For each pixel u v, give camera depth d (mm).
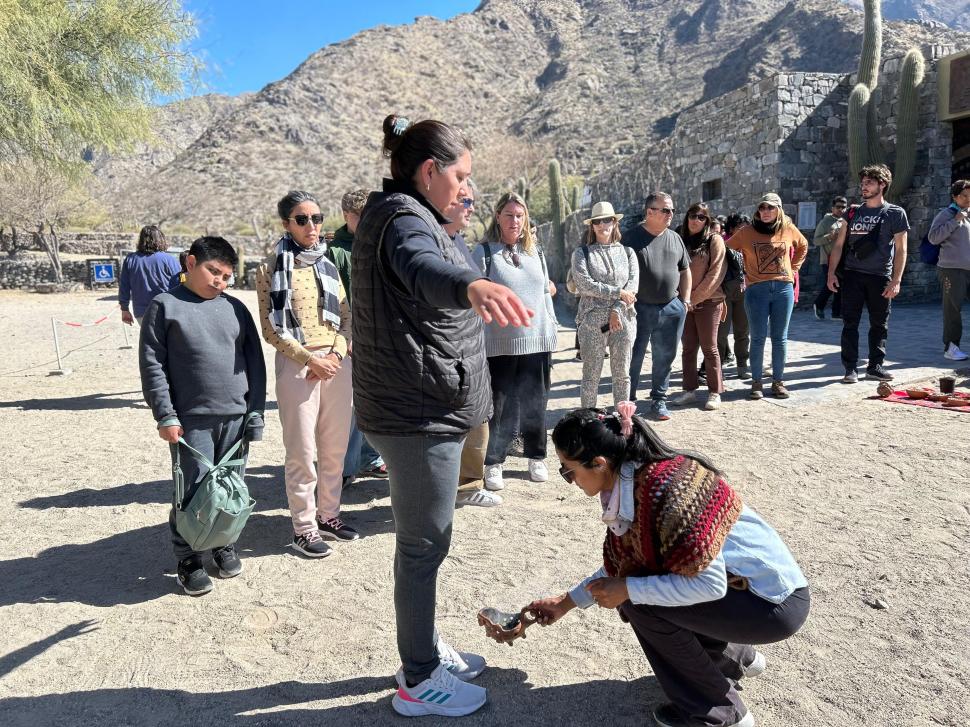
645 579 2289
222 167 92500
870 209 7191
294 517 4102
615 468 2320
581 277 5875
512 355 4871
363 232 2385
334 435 4199
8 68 8797
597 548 4074
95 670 3004
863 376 7734
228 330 3688
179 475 3514
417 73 122750
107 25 9992
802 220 16844
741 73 88688
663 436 6102
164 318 3553
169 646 3186
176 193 67812
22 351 13164
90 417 7711
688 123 20344
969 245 7930
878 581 3555
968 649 2973
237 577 3857
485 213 53219
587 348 5992
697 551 2191
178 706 2754
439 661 2705
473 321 2535
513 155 57000
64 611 3516
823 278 13367
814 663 2912
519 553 4031
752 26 111500
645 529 2264
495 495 4812
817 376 7949
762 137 17297
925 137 16125
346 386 4156
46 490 5348
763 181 17344
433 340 2381
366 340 2416
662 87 102438
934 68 15914
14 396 8852
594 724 2598
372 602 3549
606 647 3104
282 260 3938
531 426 5160
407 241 2182
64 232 45594
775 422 6371
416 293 2088
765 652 3004
